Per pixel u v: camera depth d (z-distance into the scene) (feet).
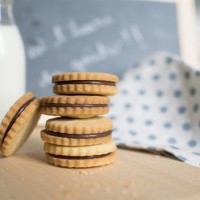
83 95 1.00
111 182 0.85
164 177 0.89
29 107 0.98
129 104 1.43
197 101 1.31
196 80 1.35
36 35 1.68
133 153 1.11
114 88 1.02
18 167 0.95
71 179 0.87
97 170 0.94
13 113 0.97
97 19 1.84
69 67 1.74
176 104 1.36
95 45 1.82
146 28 1.95
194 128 1.26
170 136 1.26
